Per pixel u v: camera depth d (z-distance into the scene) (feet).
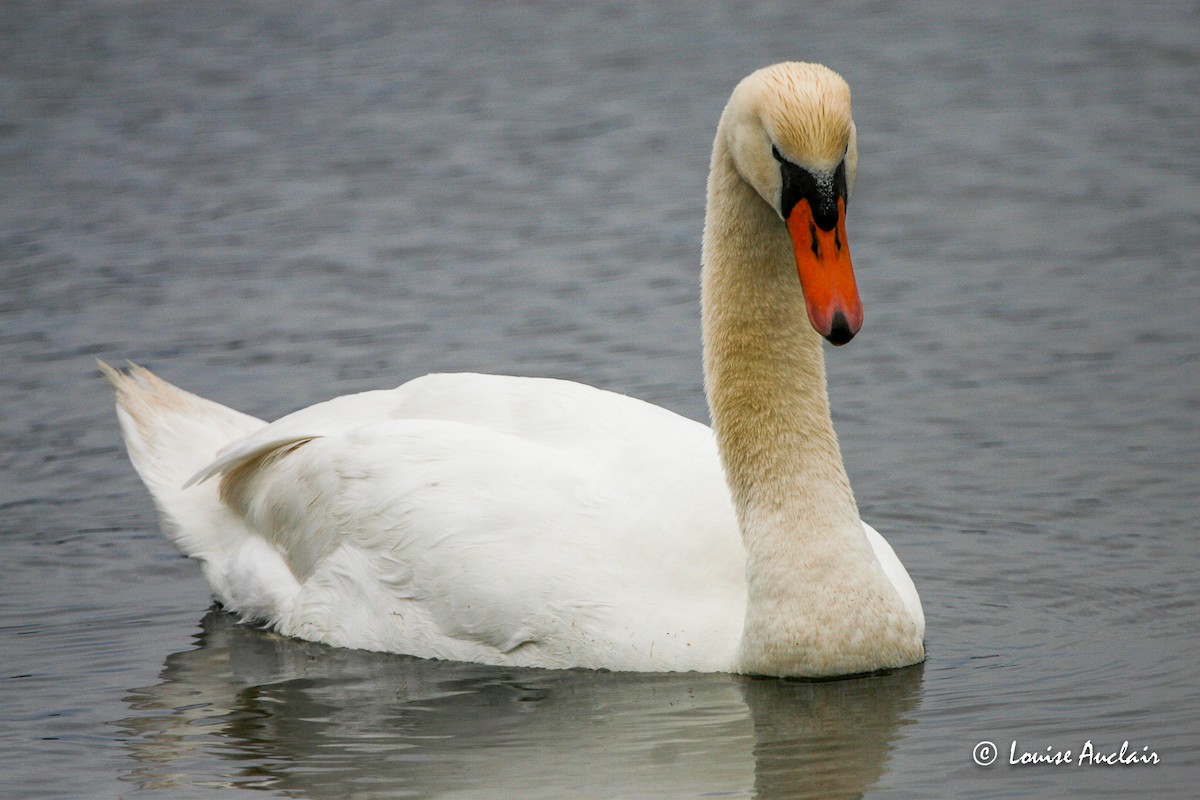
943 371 63.67
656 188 88.02
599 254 78.18
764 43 118.62
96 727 39.27
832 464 40.29
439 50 119.14
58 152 95.35
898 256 77.30
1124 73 108.27
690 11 129.70
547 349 66.13
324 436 46.70
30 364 66.18
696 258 77.30
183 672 42.80
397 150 95.96
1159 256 75.61
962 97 104.32
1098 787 34.45
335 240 81.10
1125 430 57.41
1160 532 49.52
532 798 34.65
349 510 44.75
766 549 39.96
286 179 90.68
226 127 100.58
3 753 37.86
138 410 51.31
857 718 38.09
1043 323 68.18
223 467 47.29
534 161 93.50
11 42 121.19
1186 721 37.37
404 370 64.23
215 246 80.28
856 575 39.81
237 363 65.57
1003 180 87.97
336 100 106.32
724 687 39.93
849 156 37.76
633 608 41.09
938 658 41.63
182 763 37.14
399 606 43.57
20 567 50.29
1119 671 40.37
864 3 130.00
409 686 41.27
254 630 46.39
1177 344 65.16
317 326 69.56
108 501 55.01
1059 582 46.60
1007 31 120.67
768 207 39.50
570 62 115.14
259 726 39.06
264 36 123.34
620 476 43.06
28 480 56.34
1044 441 56.90
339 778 36.01
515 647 41.96
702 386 61.98
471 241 80.53
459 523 42.80
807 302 36.68
